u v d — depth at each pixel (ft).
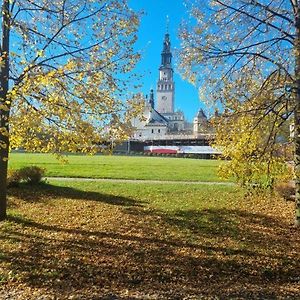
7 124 33.04
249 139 36.88
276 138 37.73
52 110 33.76
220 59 41.19
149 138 398.62
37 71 35.81
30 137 35.53
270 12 39.70
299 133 35.65
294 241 40.37
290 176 38.19
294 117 35.58
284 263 33.68
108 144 38.81
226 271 31.09
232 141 37.78
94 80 36.81
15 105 34.50
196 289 26.48
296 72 35.76
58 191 66.80
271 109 36.52
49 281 26.27
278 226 45.91
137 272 29.40
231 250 36.45
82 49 39.11
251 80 40.93
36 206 54.03
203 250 36.09
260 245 38.45
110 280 27.35
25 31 38.17
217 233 42.22
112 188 71.82
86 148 37.60
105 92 38.45
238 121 37.63
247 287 27.63
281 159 37.47
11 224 41.70
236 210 53.83
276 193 62.39
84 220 46.01
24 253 32.24
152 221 46.34
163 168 119.44
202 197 64.54
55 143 36.09
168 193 67.82
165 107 633.20
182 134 413.18
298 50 34.86
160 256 33.63
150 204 57.82
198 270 30.81
